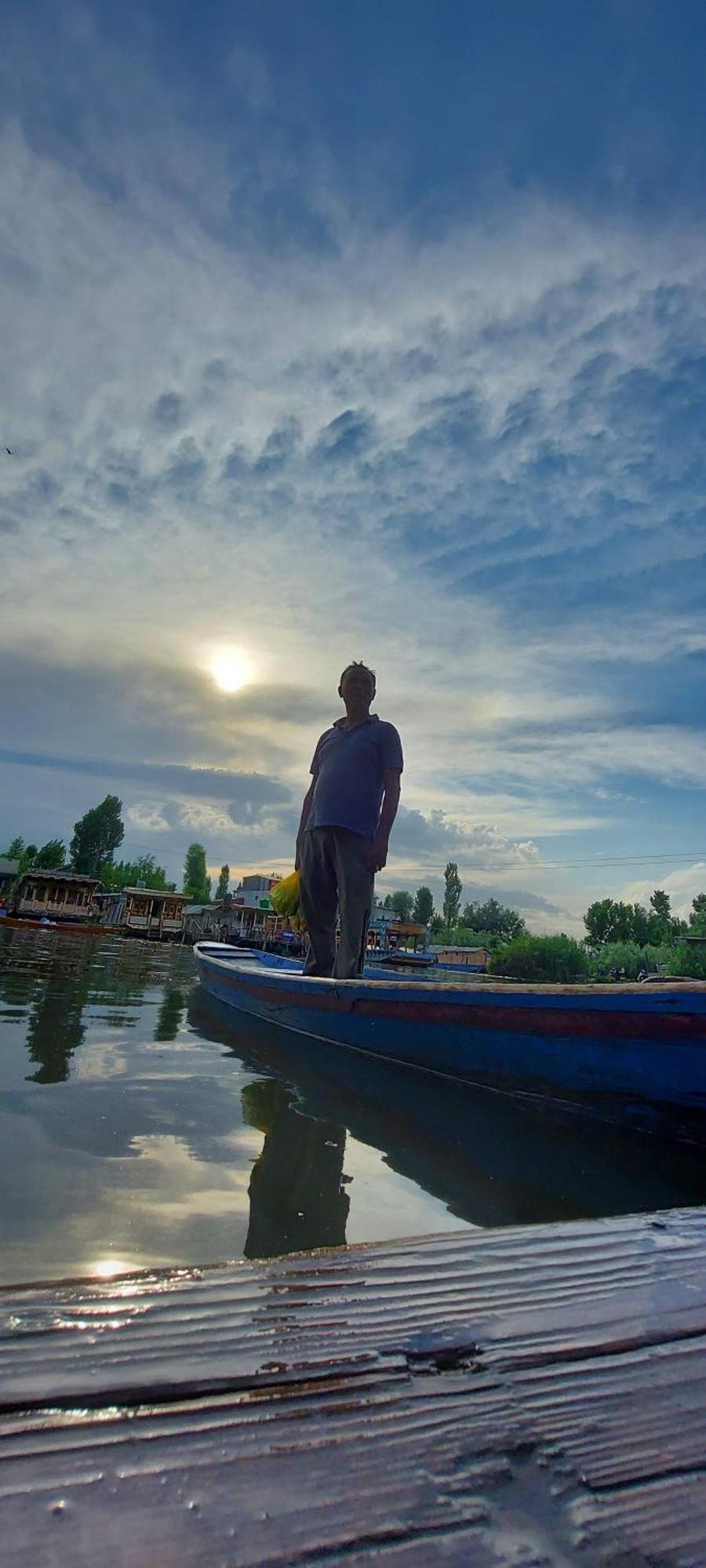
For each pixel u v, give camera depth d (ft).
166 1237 5.77
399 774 17.61
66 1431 2.01
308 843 18.20
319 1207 6.75
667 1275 3.37
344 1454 2.04
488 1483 1.98
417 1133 9.67
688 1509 1.96
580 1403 2.36
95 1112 9.23
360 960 16.93
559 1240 3.68
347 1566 1.69
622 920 226.58
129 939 122.42
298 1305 2.81
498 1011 11.67
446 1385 2.40
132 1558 1.65
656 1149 9.53
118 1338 2.47
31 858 209.97
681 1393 2.47
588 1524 1.87
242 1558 1.68
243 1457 1.99
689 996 9.19
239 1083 11.78
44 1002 20.10
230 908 160.56
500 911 277.64
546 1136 9.88
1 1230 5.57
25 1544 1.66
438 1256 3.38
